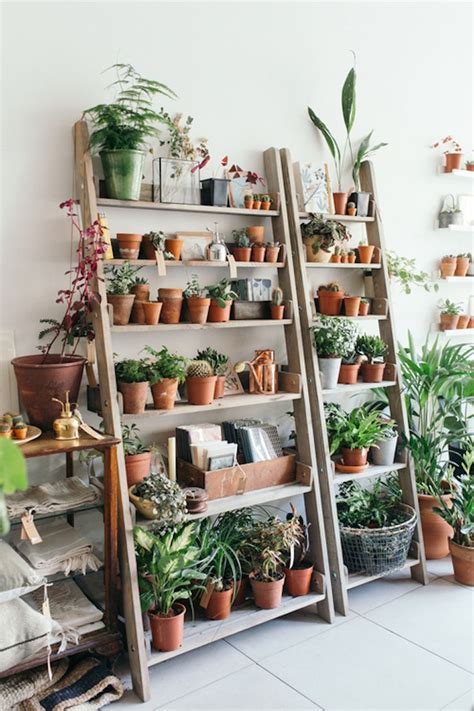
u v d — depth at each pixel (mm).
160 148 2775
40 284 2500
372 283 3545
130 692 2350
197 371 2621
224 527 2805
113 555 2316
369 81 3564
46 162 2486
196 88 2881
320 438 2947
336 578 2932
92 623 2312
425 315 4012
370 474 3109
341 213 3250
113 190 2467
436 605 3018
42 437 2238
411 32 3764
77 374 2352
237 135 3025
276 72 3152
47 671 2232
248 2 3033
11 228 2428
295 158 3240
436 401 3627
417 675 2443
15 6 2391
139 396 2422
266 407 3221
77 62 2543
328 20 3352
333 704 2268
